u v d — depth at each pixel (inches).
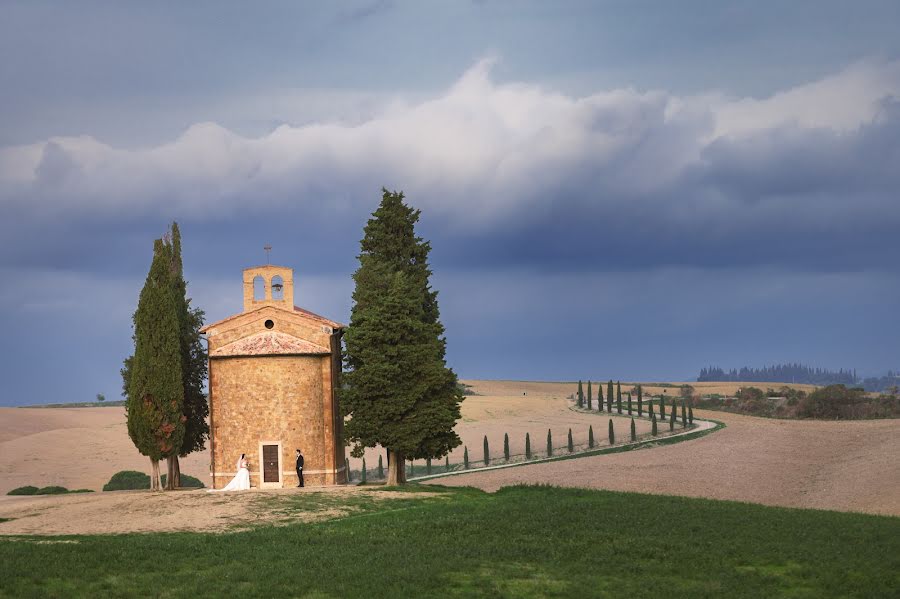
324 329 2534.5
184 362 2763.3
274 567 1334.9
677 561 1396.4
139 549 1432.1
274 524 1743.4
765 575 1320.1
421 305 2731.3
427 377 2411.4
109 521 1809.8
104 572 1280.8
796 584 1279.5
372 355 2380.7
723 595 1223.5
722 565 1371.8
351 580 1275.8
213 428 2460.6
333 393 2536.9
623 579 1305.4
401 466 2495.1
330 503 1978.3
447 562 1376.7
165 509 1932.8
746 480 3508.9
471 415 7696.9
